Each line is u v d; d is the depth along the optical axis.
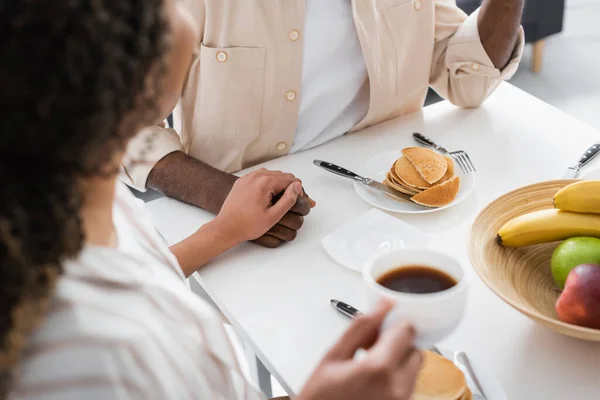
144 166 1.32
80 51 0.50
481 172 1.30
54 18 0.49
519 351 0.94
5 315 0.53
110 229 0.71
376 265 0.83
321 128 1.48
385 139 1.43
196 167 1.31
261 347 0.98
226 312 1.06
